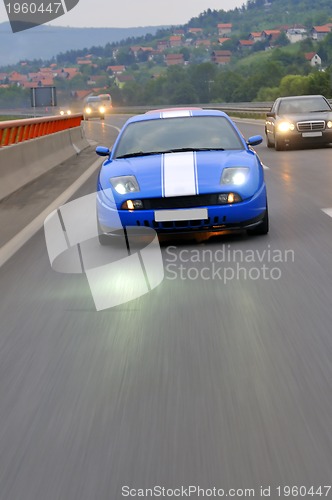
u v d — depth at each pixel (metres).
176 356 4.00
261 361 3.84
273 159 18.05
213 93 178.12
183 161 7.64
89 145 27.28
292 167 15.55
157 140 8.30
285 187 11.95
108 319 4.84
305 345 4.07
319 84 118.69
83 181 14.27
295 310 4.81
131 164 7.79
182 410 3.24
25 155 15.13
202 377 3.65
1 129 13.73
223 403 3.29
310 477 2.59
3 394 3.59
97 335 4.49
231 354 3.99
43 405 3.41
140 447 2.89
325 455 2.74
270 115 22.08
